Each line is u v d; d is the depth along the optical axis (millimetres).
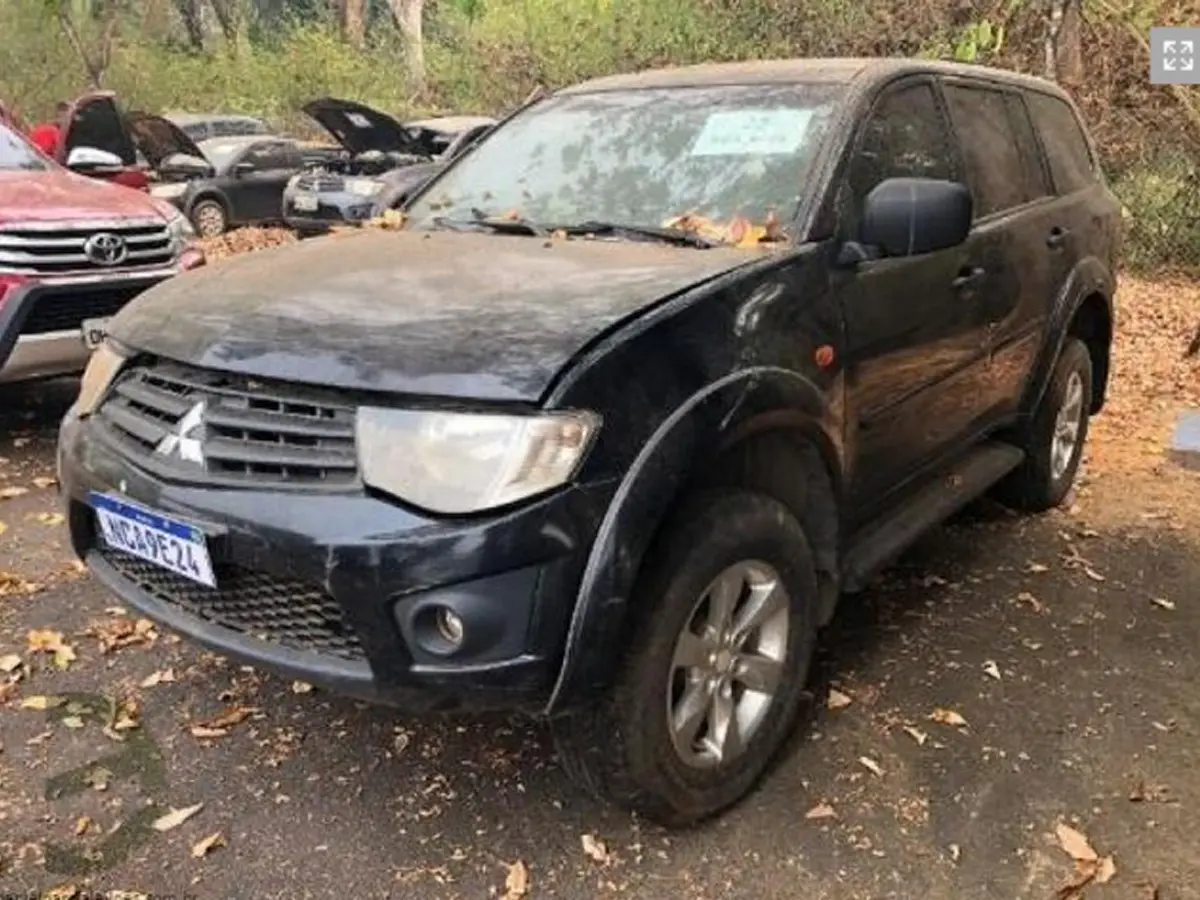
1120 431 6602
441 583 2402
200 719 3408
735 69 4023
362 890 2697
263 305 2883
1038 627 4000
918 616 4074
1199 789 3070
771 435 2951
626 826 2922
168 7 28234
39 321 5570
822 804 3000
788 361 2945
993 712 3438
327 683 2590
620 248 3234
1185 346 8812
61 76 23250
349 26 27047
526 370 2459
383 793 3062
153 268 5980
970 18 12961
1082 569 4512
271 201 15477
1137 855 2812
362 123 12492
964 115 4211
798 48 15016
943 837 2877
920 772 3139
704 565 2705
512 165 3984
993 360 4254
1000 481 5020
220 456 2654
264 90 25375
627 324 2637
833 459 3164
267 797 3043
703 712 2852
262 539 2531
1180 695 3549
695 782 2840
